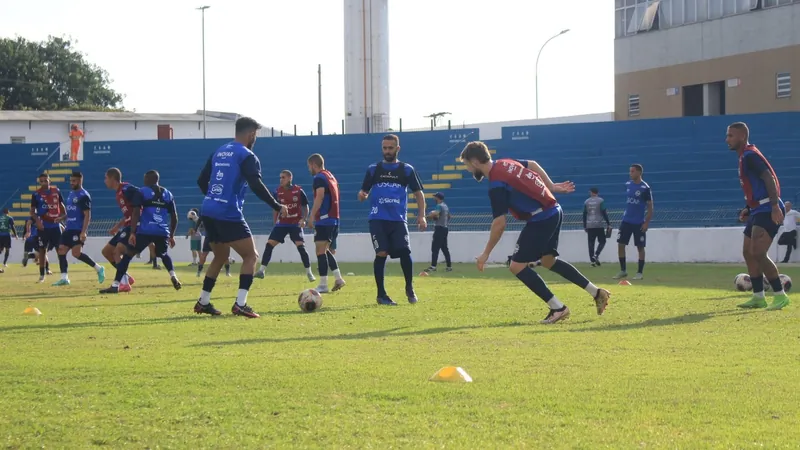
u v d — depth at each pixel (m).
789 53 37.59
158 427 4.50
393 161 11.51
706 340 7.50
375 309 10.53
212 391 5.30
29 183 35.50
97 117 56.66
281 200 16.58
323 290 13.48
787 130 30.84
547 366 6.14
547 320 8.98
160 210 14.43
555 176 31.14
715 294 12.51
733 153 30.11
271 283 15.97
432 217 20.33
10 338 7.82
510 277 17.52
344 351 6.91
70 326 8.84
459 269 21.50
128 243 14.24
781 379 5.63
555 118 55.69
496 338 7.68
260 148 34.69
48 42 89.69
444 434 4.30
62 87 89.12
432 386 5.41
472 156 9.02
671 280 16.20
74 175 16.38
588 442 4.13
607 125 32.41
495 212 8.95
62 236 16.45
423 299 11.89
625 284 14.93
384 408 4.85
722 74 39.97
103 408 4.91
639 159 30.72
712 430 4.34
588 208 22.17
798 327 8.45
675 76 42.00
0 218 23.81
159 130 49.94
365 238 27.27
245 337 7.86
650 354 6.70
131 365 6.21
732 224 26.89
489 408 4.83
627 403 4.94
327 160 33.84
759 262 10.28
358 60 36.78
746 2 39.03
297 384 5.49
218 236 9.80
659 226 27.66
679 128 31.80
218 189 9.76
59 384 5.55
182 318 9.65
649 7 43.19
